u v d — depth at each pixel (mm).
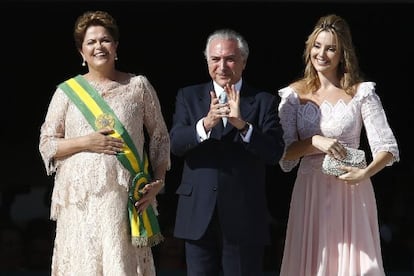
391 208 21078
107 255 11094
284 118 12180
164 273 18203
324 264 11852
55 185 11367
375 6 21859
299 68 22516
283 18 22203
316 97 12141
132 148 11281
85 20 11336
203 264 11672
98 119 11219
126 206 11266
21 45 22484
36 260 19719
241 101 11688
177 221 11812
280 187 20875
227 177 11586
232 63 11578
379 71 22859
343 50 12039
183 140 11445
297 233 12117
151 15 22188
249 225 11586
